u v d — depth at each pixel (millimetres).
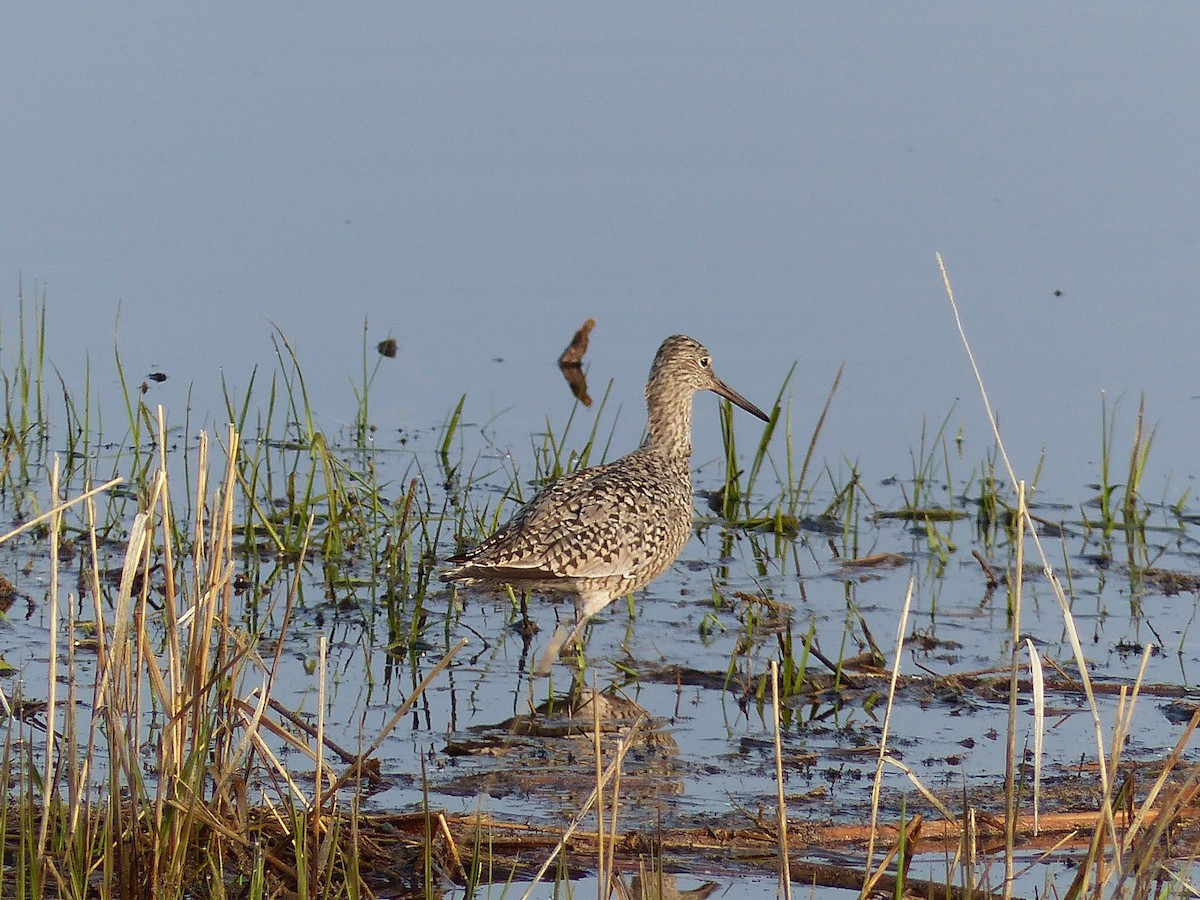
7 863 9203
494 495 17391
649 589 15547
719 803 10688
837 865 9742
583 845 9852
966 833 8570
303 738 10922
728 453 17766
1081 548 16641
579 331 21031
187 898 8930
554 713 12359
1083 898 8469
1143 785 10992
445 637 14016
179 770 8836
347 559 15617
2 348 19938
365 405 18531
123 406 19062
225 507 9000
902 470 18656
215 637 13109
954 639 14203
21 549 15219
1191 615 14812
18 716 11266
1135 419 19344
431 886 8961
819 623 14602
